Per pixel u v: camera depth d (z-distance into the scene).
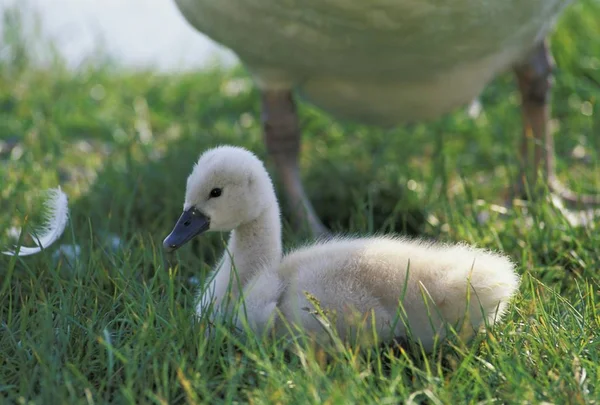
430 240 9.29
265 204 8.09
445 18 8.70
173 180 11.28
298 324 7.12
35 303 8.05
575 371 6.74
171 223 10.37
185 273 8.95
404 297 7.39
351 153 12.91
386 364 7.22
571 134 12.84
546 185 9.84
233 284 7.98
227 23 9.39
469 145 13.04
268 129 10.53
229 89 15.15
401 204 10.84
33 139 12.73
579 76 14.20
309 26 8.88
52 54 16.11
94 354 7.41
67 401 6.57
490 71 9.98
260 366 6.79
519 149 11.56
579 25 14.88
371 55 9.17
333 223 11.05
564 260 9.37
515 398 6.49
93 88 15.43
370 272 7.50
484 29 9.00
